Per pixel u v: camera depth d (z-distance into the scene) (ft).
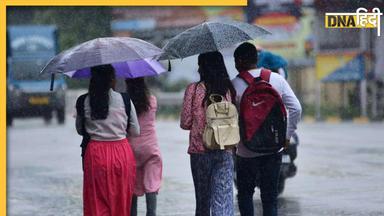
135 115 60.70
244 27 61.21
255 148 60.23
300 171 115.03
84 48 59.16
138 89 68.69
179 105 319.68
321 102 274.98
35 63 263.49
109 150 59.16
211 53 60.18
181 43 59.36
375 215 79.10
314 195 92.94
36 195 100.48
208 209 61.26
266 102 60.29
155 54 60.59
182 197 95.14
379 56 248.52
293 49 270.46
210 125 58.90
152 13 328.29
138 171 70.13
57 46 270.67
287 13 269.23
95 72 59.21
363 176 108.47
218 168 60.49
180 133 207.41
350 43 247.91
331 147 151.02
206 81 60.13
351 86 266.98
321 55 251.60
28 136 207.10
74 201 95.35
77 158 147.33
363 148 147.95
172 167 126.82
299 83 279.90
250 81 61.36
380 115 246.27
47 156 151.64
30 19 341.82
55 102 262.67
